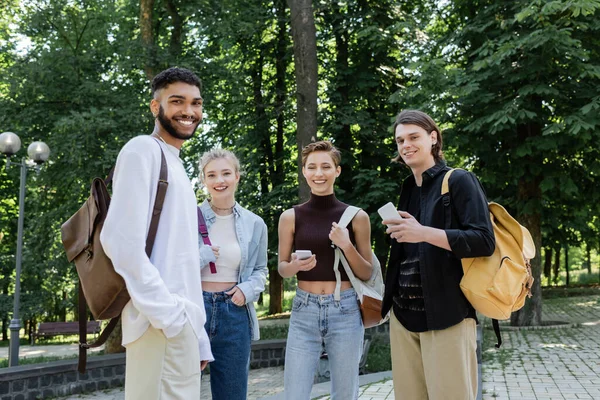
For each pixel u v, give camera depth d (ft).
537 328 40.88
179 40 47.16
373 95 49.52
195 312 7.45
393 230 8.16
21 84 42.78
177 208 7.64
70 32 46.32
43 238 44.47
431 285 8.39
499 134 38.11
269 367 37.04
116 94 43.75
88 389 29.19
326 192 11.08
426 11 47.57
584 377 23.84
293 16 36.29
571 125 34.27
